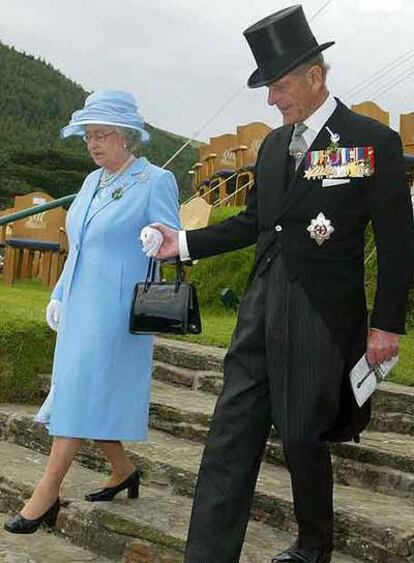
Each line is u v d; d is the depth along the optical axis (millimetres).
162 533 3680
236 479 3152
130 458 4398
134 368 3848
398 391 4609
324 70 3176
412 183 8516
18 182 57625
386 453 4012
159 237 3441
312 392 3072
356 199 3072
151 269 3760
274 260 3197
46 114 97562
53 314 4016
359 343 3107
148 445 4570
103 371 3768
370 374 3070
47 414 3918
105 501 4039
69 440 3750
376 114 10062
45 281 11242
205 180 12945
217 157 12688
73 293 3873
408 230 3041
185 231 3453
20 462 4699
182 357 5660
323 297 3076
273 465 4340
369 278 7223
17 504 4312
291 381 3105
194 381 5465
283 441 3117
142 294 3598
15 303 6988
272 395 3154
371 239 7363
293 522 3730
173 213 3844
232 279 8352
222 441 3188
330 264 3088
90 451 4625
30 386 5547
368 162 3045
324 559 3230
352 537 3510
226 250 3438
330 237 3082
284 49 3115
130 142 3893
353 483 4062
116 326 3791
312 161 3127
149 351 3912
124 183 3879
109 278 3811
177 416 4848
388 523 3469
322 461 3115
